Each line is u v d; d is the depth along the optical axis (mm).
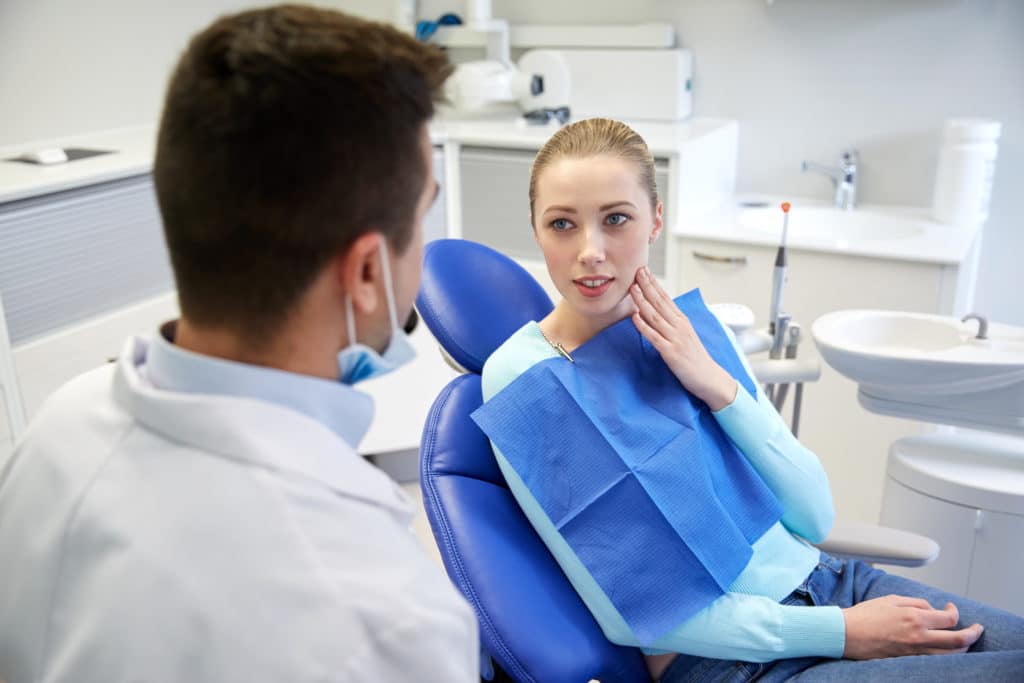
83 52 2828
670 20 2859
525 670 1039
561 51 2896
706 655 1115
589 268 1149
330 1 3361
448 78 678
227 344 635
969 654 1047
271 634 561
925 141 2615
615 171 1139
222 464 596
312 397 647
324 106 580
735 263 2363
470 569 1080
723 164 2771
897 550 1309
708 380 1184
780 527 1233
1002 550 1580
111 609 580
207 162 577
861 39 2611
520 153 2615
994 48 2459
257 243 592
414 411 1973
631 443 1144
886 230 2516
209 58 588
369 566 596
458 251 1381
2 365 2057
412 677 575
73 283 2219
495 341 1336
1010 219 2576
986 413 1625
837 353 1643
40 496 652
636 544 1109
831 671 1077
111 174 2256
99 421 657
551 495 1133
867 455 2328
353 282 627
